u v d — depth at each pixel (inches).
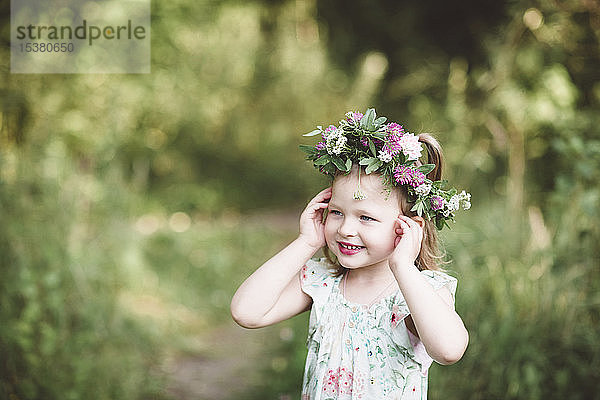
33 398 142.3
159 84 342.6
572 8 180.7
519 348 138.8
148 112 340.2
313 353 86.9
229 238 353.1
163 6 335.0
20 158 176.6
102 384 161.5
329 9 370.9
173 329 217.5
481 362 142.6
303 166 524.1
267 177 509.7
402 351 81.7
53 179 182.2
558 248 146.0
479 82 208.7
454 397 139.7
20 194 168.4
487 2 219.3
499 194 206.5
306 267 91.3
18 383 142.6
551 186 180.5
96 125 261.7
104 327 181.6
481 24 222.4
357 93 396.2
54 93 233.1
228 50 457.1
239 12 467.2
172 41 348.8
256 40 492.1
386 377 81.4
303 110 516.4
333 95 508.7
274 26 515.8
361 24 320.5
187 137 430.6
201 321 237.6
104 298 191.5
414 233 79.9
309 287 89.0
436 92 249.6
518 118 189.8
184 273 275.3
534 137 187.9
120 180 242.1
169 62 358.6
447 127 226.5
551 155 181.5
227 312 251.1
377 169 81.7
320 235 88.0
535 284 147.7
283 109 521.0
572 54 187.6
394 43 284.7
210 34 422.3
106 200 226.5
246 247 349.4
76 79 254.5
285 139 522.6
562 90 181.9
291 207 498.3
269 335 222.7
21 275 149.6
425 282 77.2
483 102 212.4
